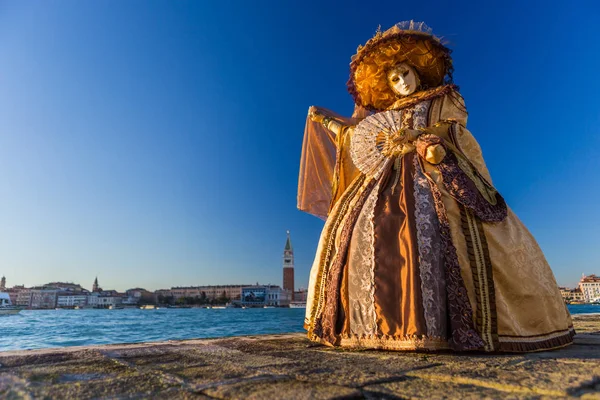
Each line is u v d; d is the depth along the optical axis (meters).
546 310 2.11
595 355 1.82
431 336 1.92
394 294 2.08
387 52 3.10
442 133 2.48
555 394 1.08
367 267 2.22
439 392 1.12
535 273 2.14
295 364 1.63
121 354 1.98
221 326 32.28
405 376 1.35
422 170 2.37
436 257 2.06
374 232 2.25
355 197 2.64
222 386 1.24
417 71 3.13
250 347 2.28
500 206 2.24
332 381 1.29
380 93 3.40
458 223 2.16
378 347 2.05
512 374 1.33
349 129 3.20
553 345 2.05
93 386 1.28
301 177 3.76
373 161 2.63
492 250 2.10
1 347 15.73
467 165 2.36
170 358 1.85
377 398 1.08
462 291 1.97
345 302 2.25
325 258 2.62
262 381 1.31
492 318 1.94
